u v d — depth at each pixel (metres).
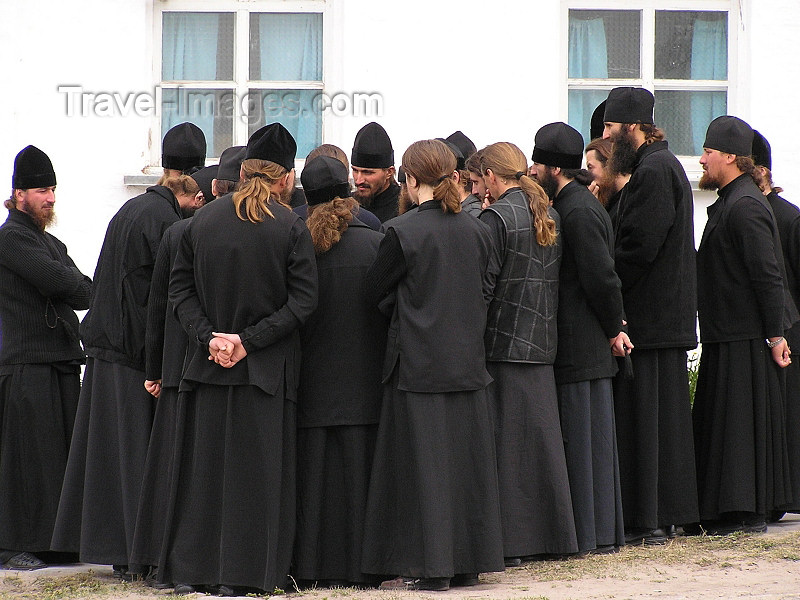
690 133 27.34
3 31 25.81
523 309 15.92
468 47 26.31
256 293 14.95
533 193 16.11
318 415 15.45
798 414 18.77
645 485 17.12
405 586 15.02
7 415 17.64
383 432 15.16
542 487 15.86
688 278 17.41
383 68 26.34
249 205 15.02
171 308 15.93
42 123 25.98
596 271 16.16
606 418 16.59
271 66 26.83
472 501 14.88
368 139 18.30
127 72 26.17
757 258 17.66
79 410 17.06
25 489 17.56
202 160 17.67
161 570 15.16
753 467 17.77
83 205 26.09
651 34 27.05
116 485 16.50
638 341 17.30
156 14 26.64
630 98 17.61
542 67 26.42
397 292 15.14
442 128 26.39
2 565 17.64
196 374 15.12
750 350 17.95
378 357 15.65
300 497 15.43
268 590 14.66
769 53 26.80
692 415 18.53
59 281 17.69
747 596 13.98
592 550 16.62
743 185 18.23
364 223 16.28
